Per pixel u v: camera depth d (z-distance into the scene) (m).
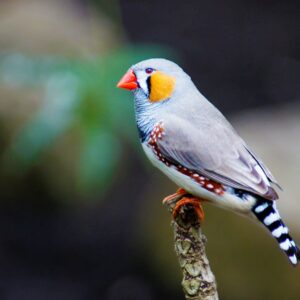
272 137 13.05
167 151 7.57
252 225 11.56
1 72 9.46
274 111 15.48
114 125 8.19
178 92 7.72
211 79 17.19
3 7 15.32
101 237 14.23
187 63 17.48
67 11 15.37
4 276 13.90
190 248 6.68
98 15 14.96
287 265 11.53
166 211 12.66
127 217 14.37
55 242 14.18
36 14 14.90
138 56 8.41
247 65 17.55
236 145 7.48
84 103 8.08
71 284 13.81
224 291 11.80
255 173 7.27
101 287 13.71
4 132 12.96
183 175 7.53
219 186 7.36
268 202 7.15
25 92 12.88
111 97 8.09
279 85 17.09
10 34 14.23
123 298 13.36
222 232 11.71
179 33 18.06
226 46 17.91
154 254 12.88
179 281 12.67
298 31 18.33
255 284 11.67
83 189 12.30
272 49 17.92
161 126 7.62
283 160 12.34
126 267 13.80
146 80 7.75
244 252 11.64
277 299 11.65
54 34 14.20
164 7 18.58
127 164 14.47
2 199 13.89
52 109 8.75
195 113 7.64
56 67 8.52
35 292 13.72
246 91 16.97
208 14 18.56
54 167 13.20
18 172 13.27
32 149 9.56
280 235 7.03
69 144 12.93
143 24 18.16
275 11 18.78
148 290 13.27
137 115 7.85
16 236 14.14
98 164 8.60
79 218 14.31
